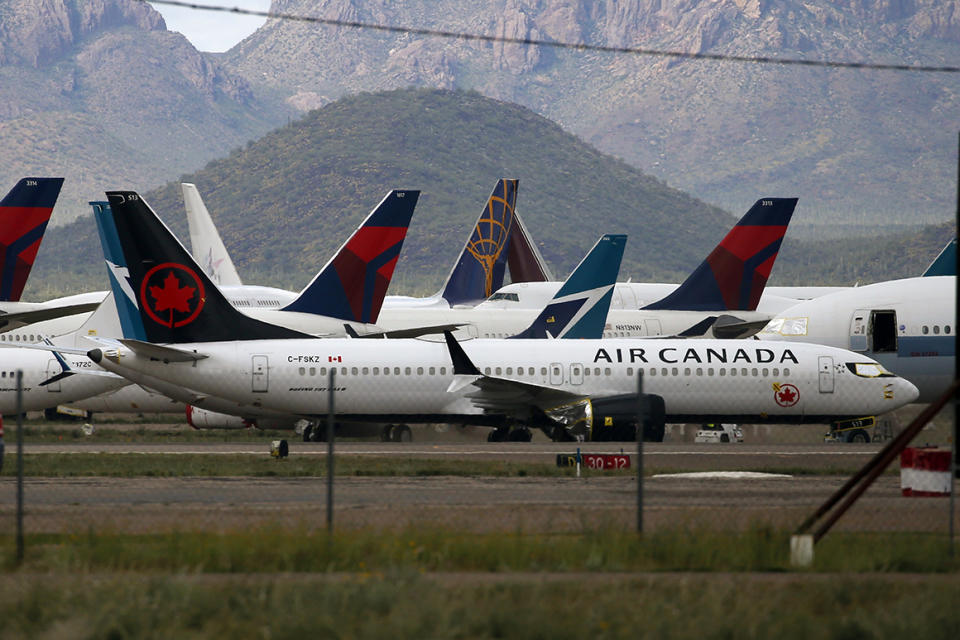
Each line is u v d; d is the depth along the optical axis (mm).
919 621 62344
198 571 74812
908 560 80250
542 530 93312
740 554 81188
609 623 62344
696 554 81438
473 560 79812
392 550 80500
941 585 72250
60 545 86000
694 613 64375
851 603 69125
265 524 91750
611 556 80312
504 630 61250
